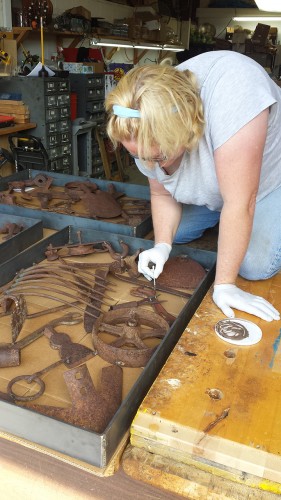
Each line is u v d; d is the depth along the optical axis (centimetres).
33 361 119
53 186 260
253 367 108
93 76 439
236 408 95
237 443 87
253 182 121
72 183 251
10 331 131
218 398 97
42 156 326
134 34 595
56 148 379
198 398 97
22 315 134
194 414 93
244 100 116
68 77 375
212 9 1012
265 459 84
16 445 96
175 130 108
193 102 113
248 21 1057
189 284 157
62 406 103
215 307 132
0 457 99
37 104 350
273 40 1007
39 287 148
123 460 91
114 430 90
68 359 117
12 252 174
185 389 100
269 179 154
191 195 158
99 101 459
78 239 188
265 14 992
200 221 212
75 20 464
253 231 155
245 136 116
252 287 152
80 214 217
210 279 156
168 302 150
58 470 95
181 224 213
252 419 92
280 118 141
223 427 90
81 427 89
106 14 618
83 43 549
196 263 169
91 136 442
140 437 92
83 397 101
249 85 118
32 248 169
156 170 146
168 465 90
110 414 99
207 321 125
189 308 135
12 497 103
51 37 476
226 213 124
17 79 346
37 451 94
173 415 92
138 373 115
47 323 134
